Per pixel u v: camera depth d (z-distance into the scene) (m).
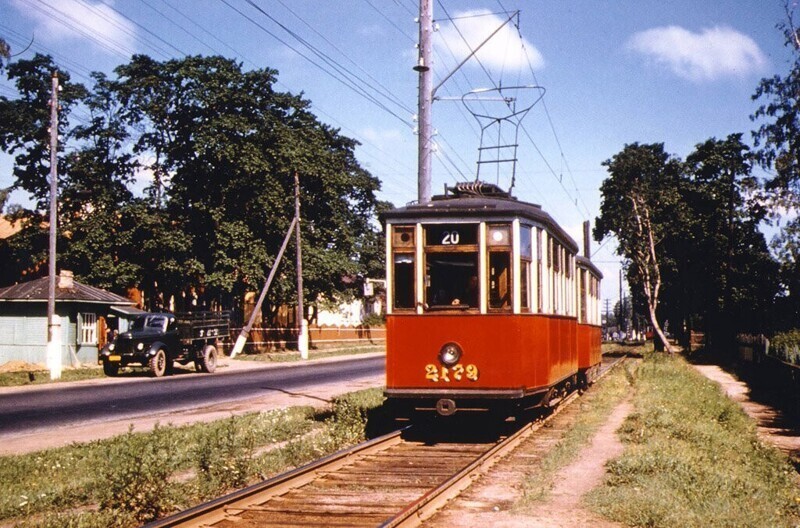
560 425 14.47
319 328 63.00
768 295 44.59
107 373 30.62
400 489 8.65
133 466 8.52
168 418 17.06
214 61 45.75
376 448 11.35
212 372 33.91
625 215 50.94
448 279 12.28
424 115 15.38
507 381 11.92
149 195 47.00
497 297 12.09
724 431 14.25
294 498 8.19
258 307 45.12
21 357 36.62
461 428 13.98
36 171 47.78
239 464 9.39
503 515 7.50
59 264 46.50
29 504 8.19
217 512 7.27
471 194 13.87
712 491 8.54
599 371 28.23
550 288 13.83
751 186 30.08
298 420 15.07
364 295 65.75
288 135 47.56
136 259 47.47
